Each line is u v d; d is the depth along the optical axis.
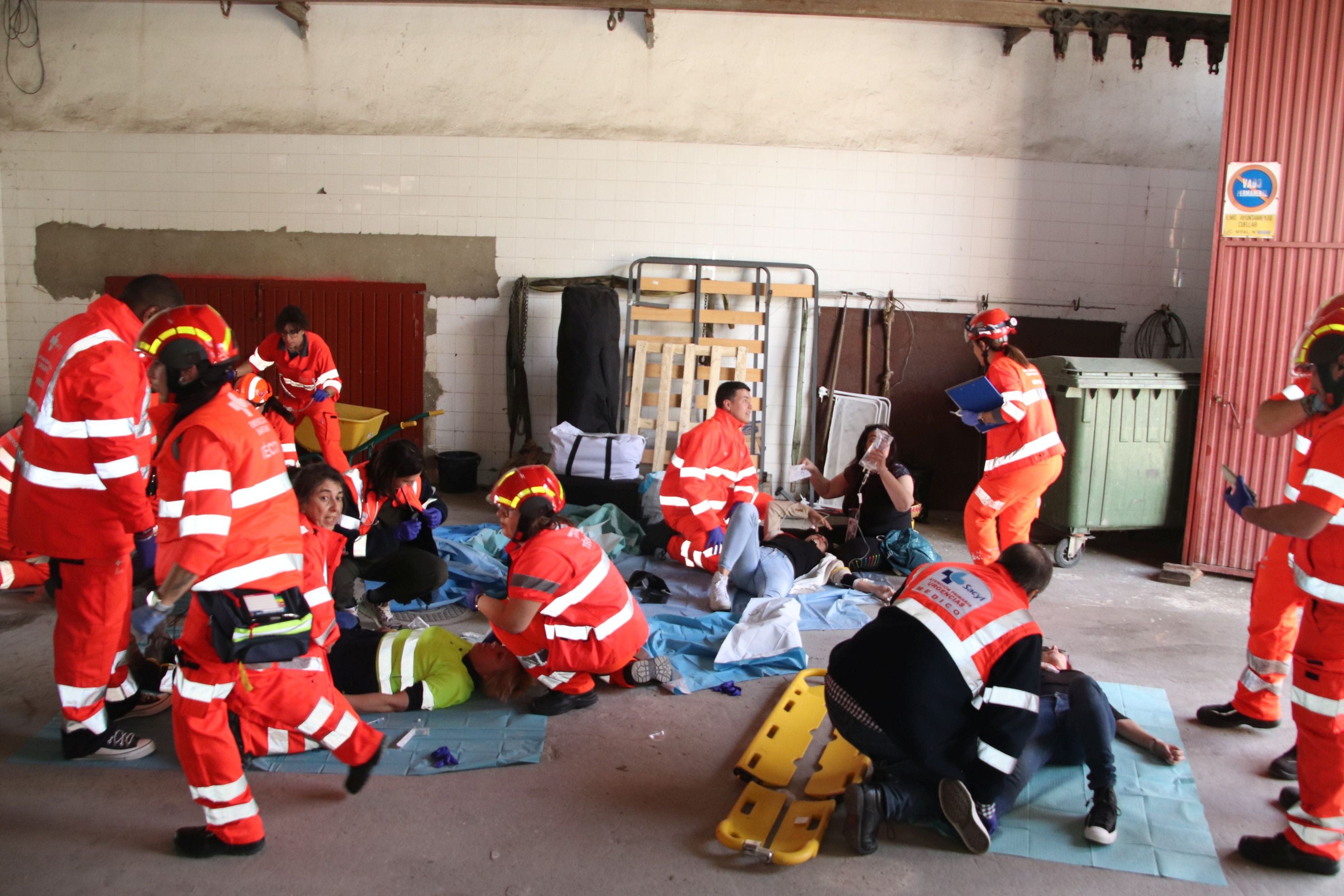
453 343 7.44
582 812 2.79
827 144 7.16
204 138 7.34
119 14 7.22
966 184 7.18
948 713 2.51
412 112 7.23
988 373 4.59
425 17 7.12
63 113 7.36
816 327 7.16
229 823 2.48
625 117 7.17
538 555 3.24
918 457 7.40
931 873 2.53
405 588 4.20
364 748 2.69
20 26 7.28
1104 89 7.06
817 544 5.17
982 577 2.63
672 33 7.07
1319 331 2.46
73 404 2.73
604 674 3.53
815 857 2.59
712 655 4.00
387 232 7.36
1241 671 4.03
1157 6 7.00
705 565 4.82
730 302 7.31
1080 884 2.50
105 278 7.50
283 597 2.38
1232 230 5.33
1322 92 5.10
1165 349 7.31
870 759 2.96
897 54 7.06
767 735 3.25
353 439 6.61
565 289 6.86
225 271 7.47
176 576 2.22
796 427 7.37
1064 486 5.80
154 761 3.04
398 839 2.63
